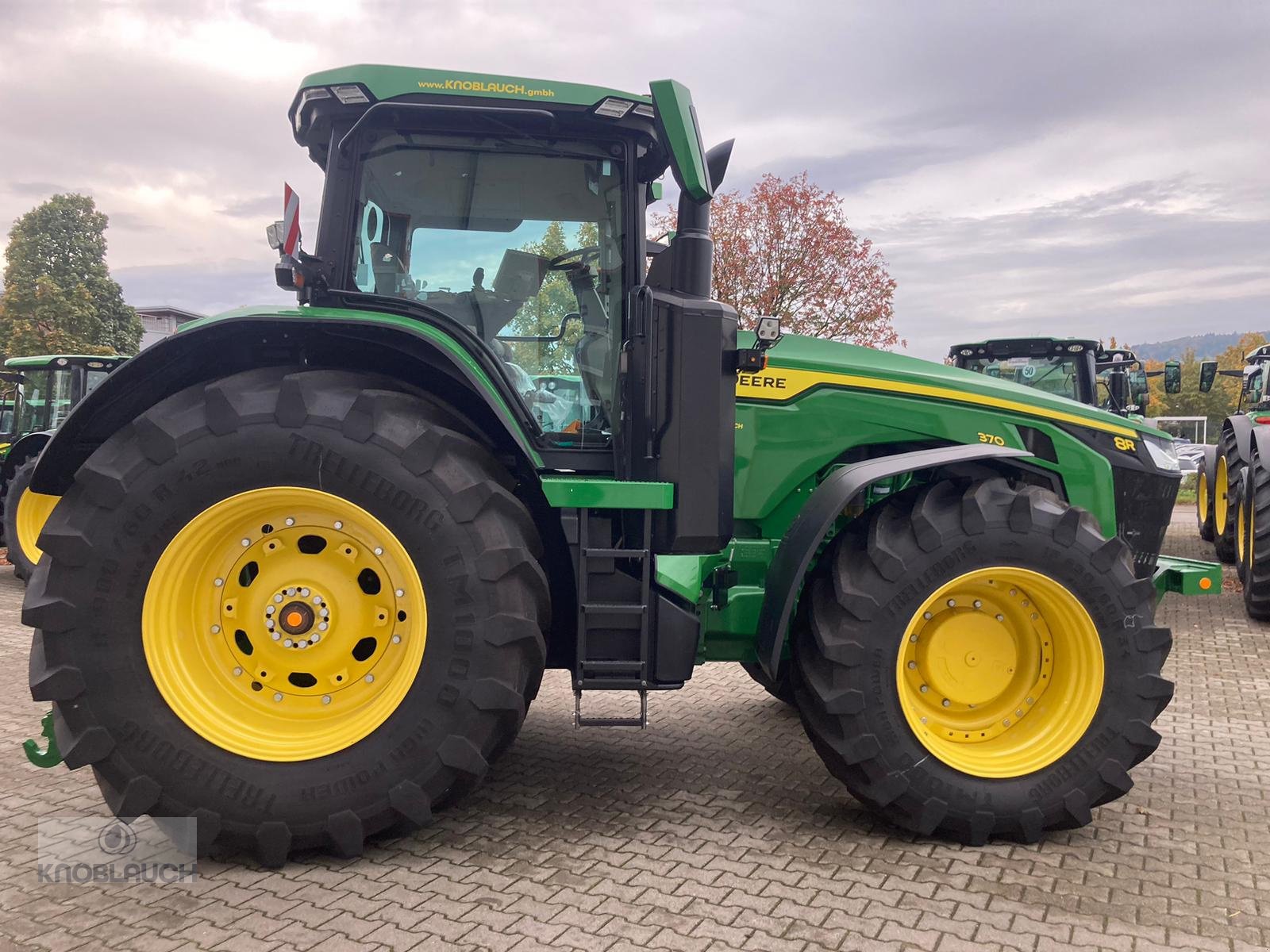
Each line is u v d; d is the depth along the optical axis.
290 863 2.78
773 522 3.64
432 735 2.76
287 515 2.84
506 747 2.95
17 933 2.36
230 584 2.86
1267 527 6.47
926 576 2.98
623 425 3.20
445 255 3.26
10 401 12.01
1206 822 3.19
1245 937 2.40
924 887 2.66
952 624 3.12
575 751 3.89
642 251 3.29
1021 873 2.77
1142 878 2.74
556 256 3.30
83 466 2.72
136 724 2.68
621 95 3.12
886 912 2.50
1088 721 3.01
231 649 2.86
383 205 3.24
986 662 3.13
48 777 3.53
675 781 3.55
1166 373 9.97
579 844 2.93
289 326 2.88
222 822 2.70
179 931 2.37
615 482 2.92
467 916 2.45
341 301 3.14
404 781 2.75
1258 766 3.77
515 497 2.93
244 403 2.74
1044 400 3.76
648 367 2.97
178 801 2.70
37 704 4.59
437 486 2.76
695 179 2.82
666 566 3.22
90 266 40.22
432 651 2.77
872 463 3.17
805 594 3.16
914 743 2.96
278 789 2.70
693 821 3.14
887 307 16.16
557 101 3.11
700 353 2.95
